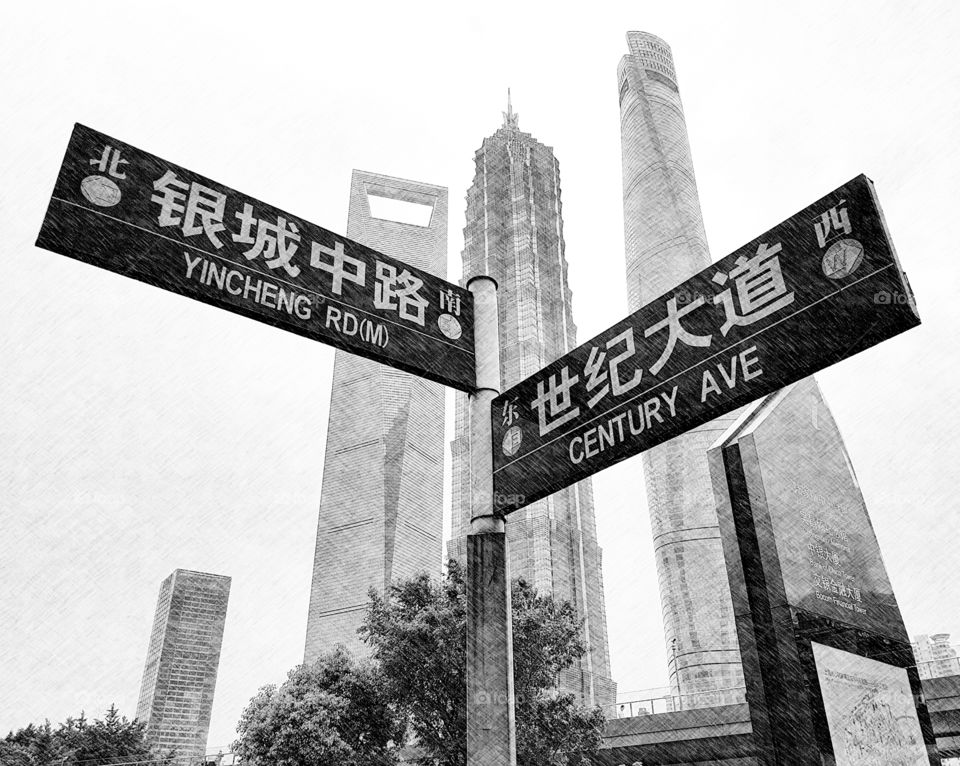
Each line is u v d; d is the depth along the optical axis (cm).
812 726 1480
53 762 4244
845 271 401
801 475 1855
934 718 3494
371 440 18462
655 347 482
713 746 3928
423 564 17612
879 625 1759
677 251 17800
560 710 2716
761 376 423
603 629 18050
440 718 2708
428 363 543
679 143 19612
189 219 479
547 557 17025
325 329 504
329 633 16588
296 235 518
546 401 530
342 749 2895
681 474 16175
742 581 1691
